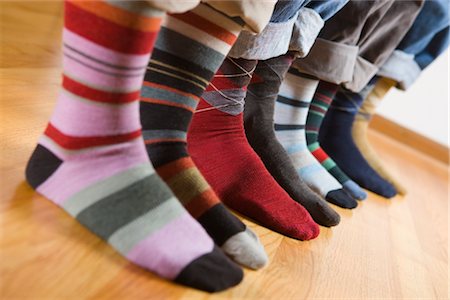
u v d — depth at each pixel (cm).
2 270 39
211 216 57
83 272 43
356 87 116
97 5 46
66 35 49
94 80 48
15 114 73
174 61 59
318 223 86
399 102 246
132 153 52
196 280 46
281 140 101
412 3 109
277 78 83
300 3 70
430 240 108
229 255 56
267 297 53
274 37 70
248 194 73
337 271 70
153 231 47
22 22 100
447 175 213
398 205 131
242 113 79
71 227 48
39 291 39
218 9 54
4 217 46
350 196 107
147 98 61
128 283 44
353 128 145
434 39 134
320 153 116
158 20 47
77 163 51
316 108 115
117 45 46
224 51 60
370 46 114
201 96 68
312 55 98
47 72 104
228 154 75
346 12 95
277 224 72
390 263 83
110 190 49
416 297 74
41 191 52
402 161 205
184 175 59
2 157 58
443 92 237
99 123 50
